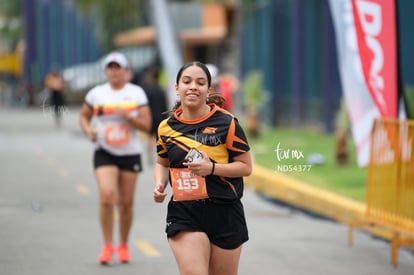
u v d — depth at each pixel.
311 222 32.47
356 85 29.00
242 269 23.81
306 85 69.88
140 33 109.75
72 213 33.22
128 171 24.05
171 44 76.81
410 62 52.62
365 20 26.81
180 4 102.31
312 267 24.11
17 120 99.00
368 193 27.20
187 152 15.93
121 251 24.31
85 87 118.56
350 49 29.36
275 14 75.56
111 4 100.94
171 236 15.94
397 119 26.73
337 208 33.44
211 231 15.93
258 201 38.41
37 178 44.62
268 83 78.25
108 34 116.69
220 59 103.94
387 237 28.83
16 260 24.53
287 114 74.62
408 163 24.70
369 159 27.16
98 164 23.94
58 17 147.25
